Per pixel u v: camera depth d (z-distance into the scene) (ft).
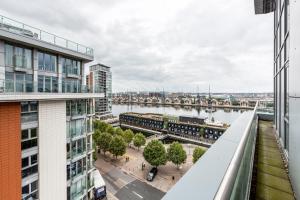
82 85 65.57
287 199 10.89
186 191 3.03
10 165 41.91
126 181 119.14
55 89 56.54
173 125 305.73
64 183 56.85
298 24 12.99
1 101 39.58
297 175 11.15
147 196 102.73
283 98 23.45
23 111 45.57
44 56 55.26
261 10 35.55
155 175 127.75
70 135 61.93
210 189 3.11
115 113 643.86
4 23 45.50
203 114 580.30
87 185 72.28
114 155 160.45
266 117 42.78
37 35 52.19
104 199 94.84
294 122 13.44
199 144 253.24
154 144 131.54
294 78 14.05
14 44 47.42
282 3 25.26
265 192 11.13
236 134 6.97
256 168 14.80
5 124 40.98
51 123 52.34
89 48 69.46
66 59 63.00
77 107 65.10
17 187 43.42
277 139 25.21
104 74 426.92
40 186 49.24
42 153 49.88
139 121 361.92
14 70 47.21
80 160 67.51
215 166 4.14
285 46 23.59
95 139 177.78
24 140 45.88
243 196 6.48
